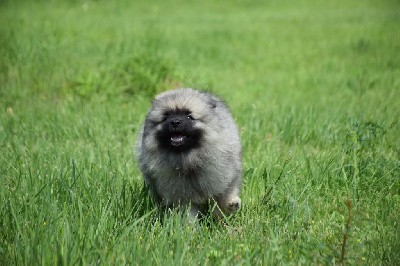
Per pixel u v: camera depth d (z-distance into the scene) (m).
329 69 16.89
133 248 5.35
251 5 35.59
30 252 5.25
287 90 14.43
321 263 5.46
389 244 5.79
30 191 6.80
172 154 6.52
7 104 12.40
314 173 7.85
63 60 15.34
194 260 5.32
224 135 6.66
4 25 19.06
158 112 6.62
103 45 17.77
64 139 9.95
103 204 6.64
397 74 15.66
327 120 10.65
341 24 26.14
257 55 19.52
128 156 8.70
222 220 6.71
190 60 17.98
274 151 9.16
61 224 5.83
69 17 25.67
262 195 7.39
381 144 9.16
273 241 5.48
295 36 23.20
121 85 13.41
